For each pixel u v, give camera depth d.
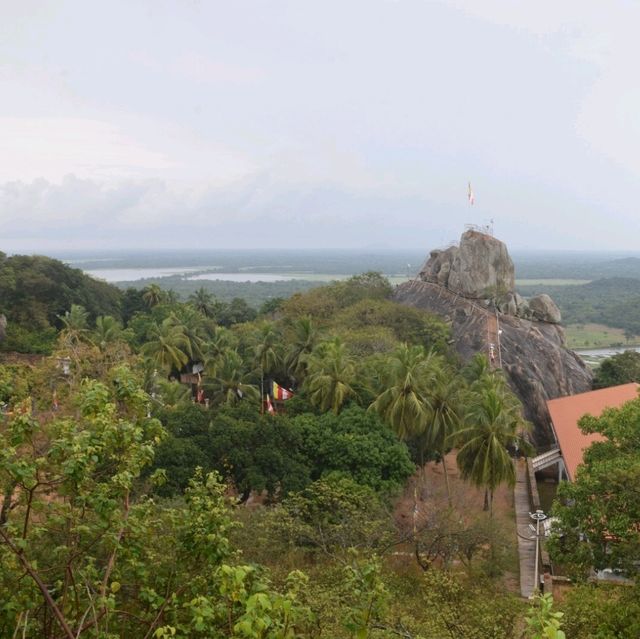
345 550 21.34
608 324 180.62
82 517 10.09
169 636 7.53
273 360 47.91
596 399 43.59
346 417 34.47
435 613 16.02
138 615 10.28
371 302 66.06
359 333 55.72
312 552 23.69
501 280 68.25
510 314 66.31
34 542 11.38
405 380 34.44
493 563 25.94
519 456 44.84
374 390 38.81
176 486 27.02
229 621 8.44
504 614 15.92
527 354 58.78
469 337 60.75
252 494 33.22
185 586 9.62
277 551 22.28
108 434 9.05
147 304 86.31
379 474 31.44
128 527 9.62
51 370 36.75
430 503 30.80
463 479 32.00
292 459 30.95
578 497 18.30
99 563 11.30
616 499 17.20
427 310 68.38
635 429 19.58
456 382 36.81
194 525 10.00
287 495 28.38
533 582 26.84
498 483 30.28
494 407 30.52
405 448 33.25
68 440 8.81
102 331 52.12
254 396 43.06
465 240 68.75
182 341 53.91
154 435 10.25
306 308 71.88
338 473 30.30
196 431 31.81
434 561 25.98
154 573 10.40
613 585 17.98
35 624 9.26
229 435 30.22
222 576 7.96
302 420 34.59
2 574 8.99
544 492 39.44
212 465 29.36
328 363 38.00
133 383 10.52
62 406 31.16
